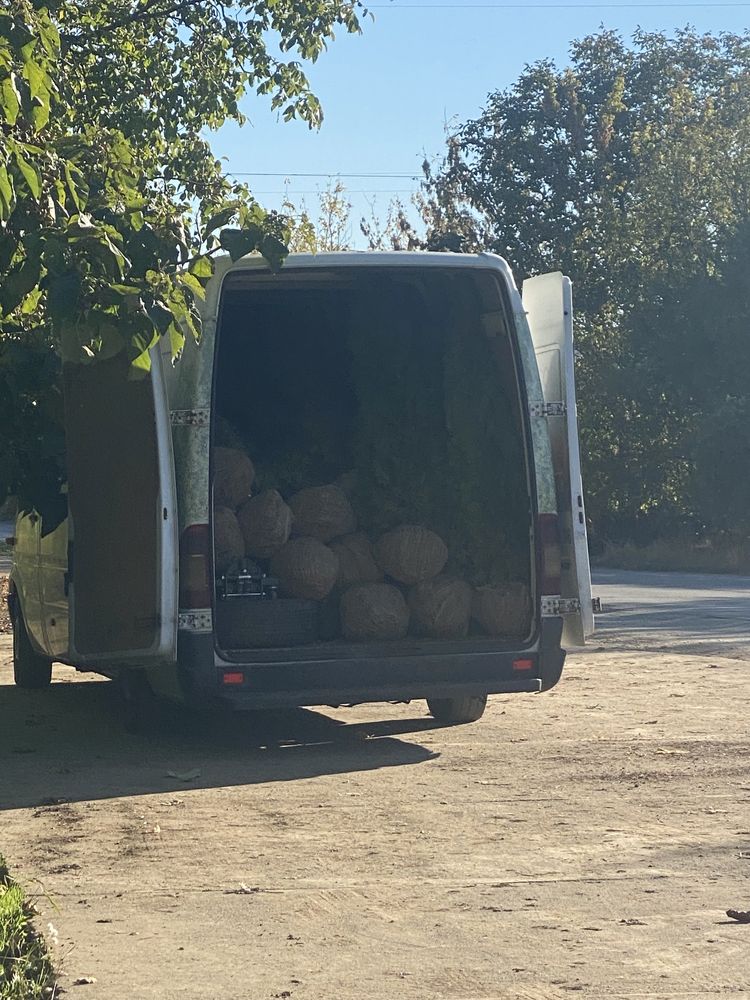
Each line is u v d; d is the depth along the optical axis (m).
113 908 4.36
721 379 29.61
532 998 3.52
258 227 4.89
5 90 4.30
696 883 4.55
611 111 38.09
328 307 8.27
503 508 7.43
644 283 31.92
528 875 4.68
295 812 5.68
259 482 8.10
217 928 4.14
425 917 4.23
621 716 7.92
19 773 6.58
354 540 7.60
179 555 6.64
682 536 31.12
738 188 31.02
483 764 6.63
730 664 10.15
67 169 4.70
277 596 7.38
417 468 7.75
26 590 9.12
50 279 4.34
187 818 5.60
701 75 40.03
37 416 7.11
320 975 3.72
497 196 38.84
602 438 32.78
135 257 4.75
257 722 8.09
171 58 14.45
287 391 8.45
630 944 3.94
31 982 3.54
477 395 7.54
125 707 7.72
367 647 6.89
